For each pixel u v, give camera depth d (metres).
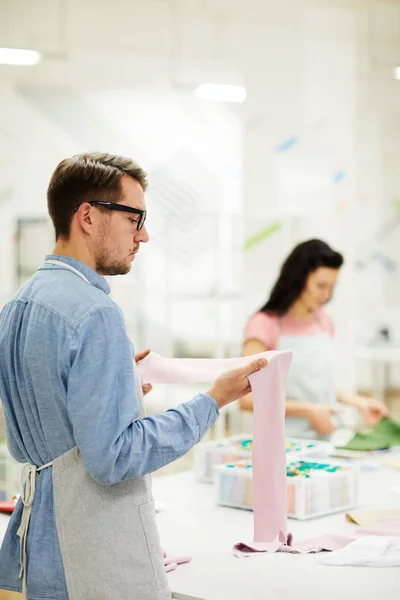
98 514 1.55
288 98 5.73
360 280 8.83
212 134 6.76
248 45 6.01
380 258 8.82
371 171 8.73
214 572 1.77
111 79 6.79
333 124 5.57
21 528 1.61
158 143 6.88
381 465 2.87
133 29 6.56
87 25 6.58
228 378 1.71
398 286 8.87
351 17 5.77
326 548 1.93
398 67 7.08
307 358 3.26
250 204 5.61
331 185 5.46
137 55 6.64
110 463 1.45
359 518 2.17
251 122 5.76
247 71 5.95
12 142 7.00
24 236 6.50
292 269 3.22
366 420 3.24
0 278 6.84
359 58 7.02
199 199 6.84
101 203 1.59
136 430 1.50
